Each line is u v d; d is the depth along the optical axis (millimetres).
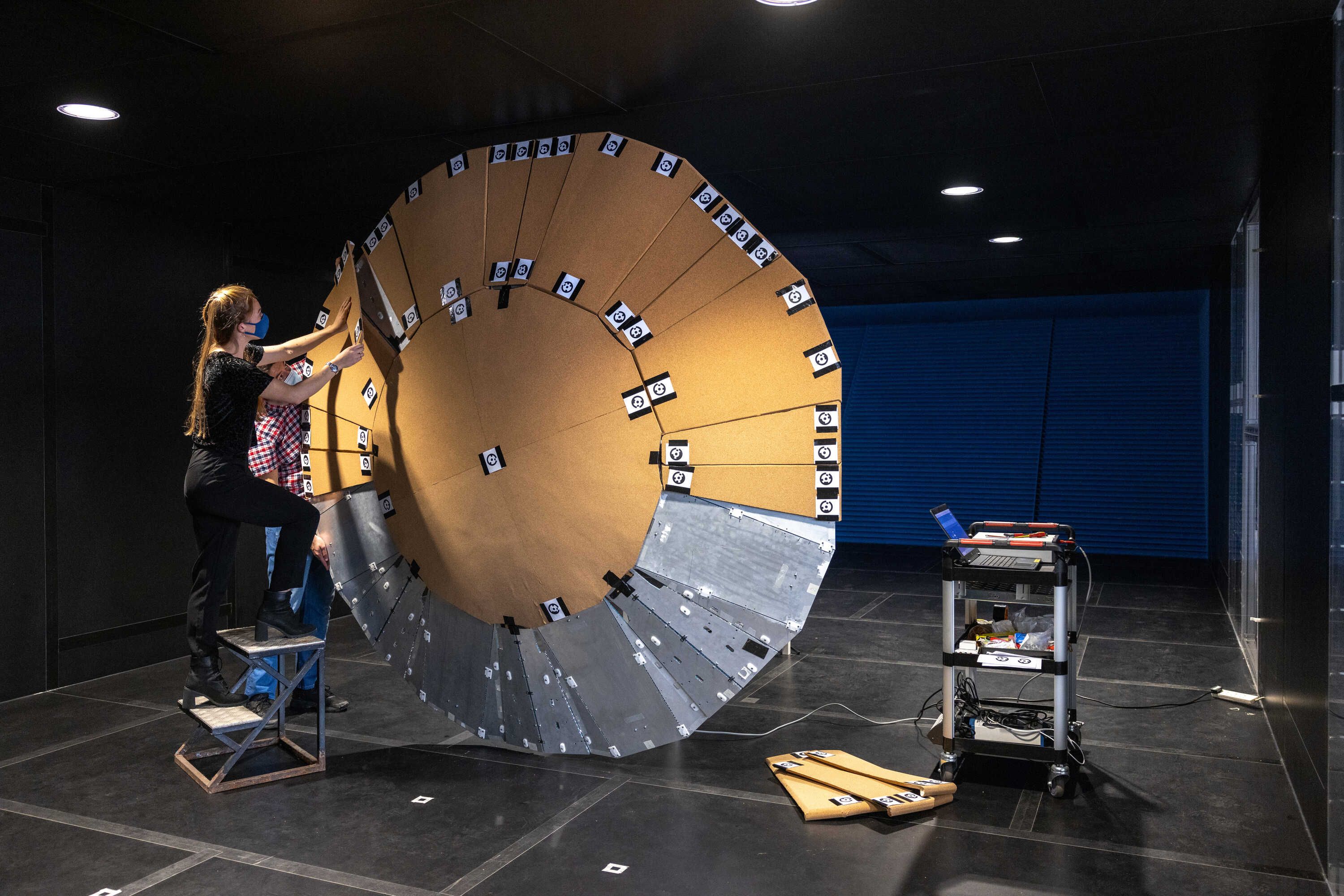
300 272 7832
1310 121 3764
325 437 5086
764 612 4117
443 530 4652
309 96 4441
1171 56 3865
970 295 12141
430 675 4934
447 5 3453
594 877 3531
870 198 6578
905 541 12859
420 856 3711
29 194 5918
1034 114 4688
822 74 4172
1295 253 4129
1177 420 12492
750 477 4109
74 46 3834
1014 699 5621
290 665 5363
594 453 4344
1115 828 3924
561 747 4676
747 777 4523
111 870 3605
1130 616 8234
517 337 4461
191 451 6988
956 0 3373
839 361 3967
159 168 5672
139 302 6594
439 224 4723
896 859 3658
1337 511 3275
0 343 5777
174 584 6863
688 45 3844
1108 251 8734
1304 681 3939
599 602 4410
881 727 5281
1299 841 3791
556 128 4969
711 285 4176
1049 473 12672
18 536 5887
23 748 4973
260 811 4148
